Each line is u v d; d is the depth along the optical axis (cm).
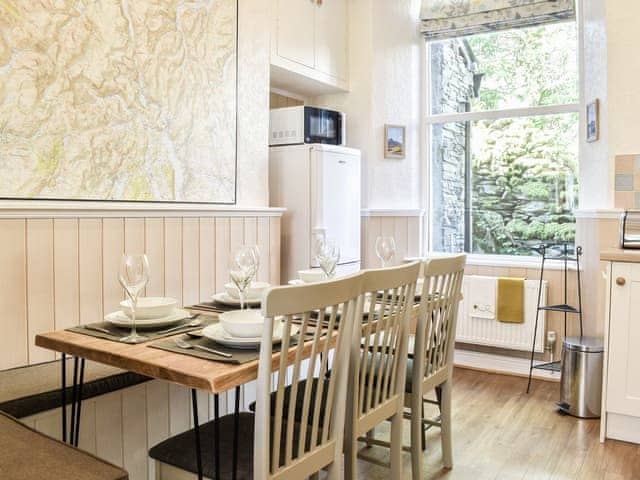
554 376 398
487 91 444
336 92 445
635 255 267
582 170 399
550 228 421
